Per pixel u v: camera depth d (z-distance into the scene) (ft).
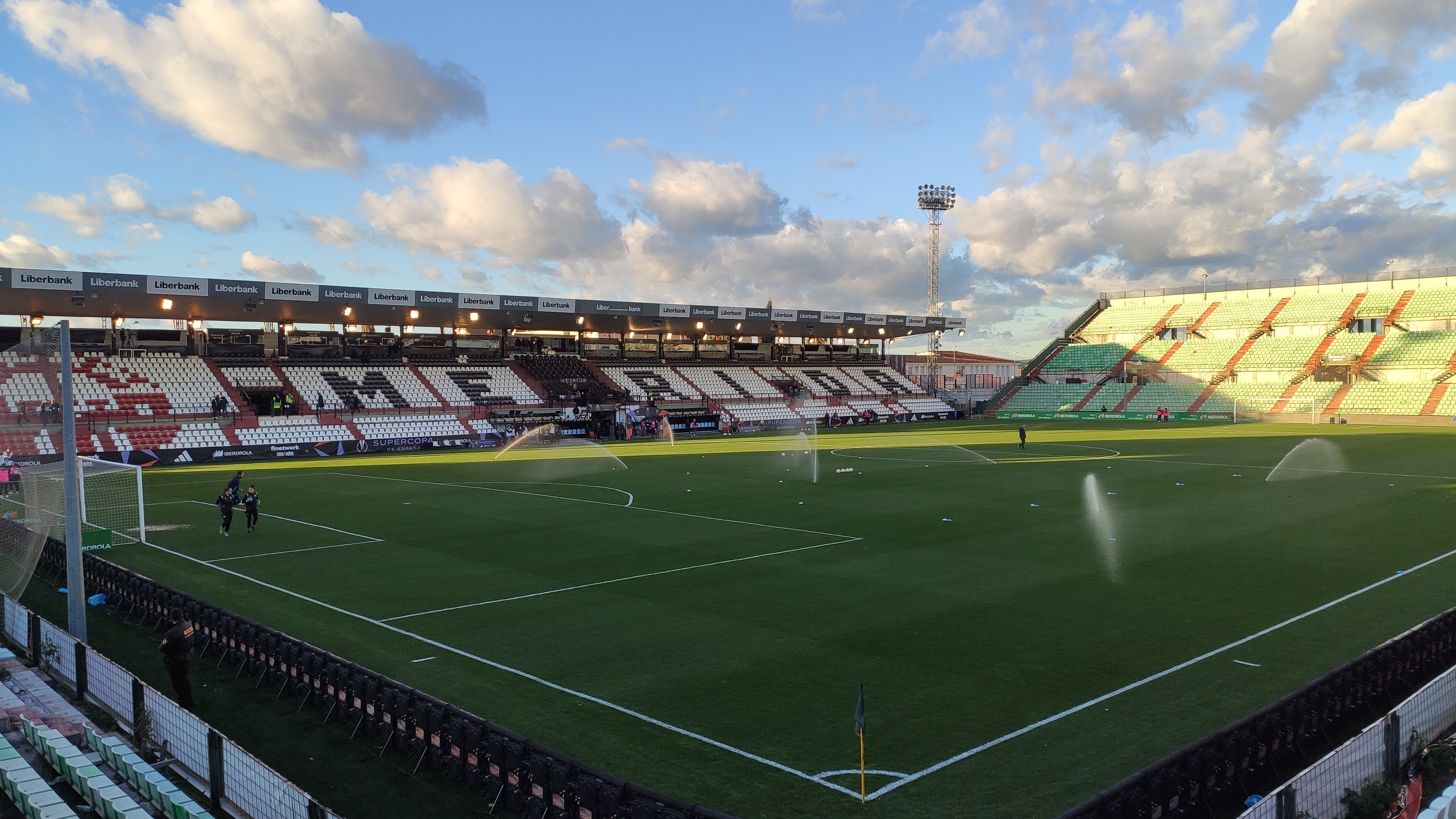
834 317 269.23
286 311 206.69
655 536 81.92
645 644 48.70
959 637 49.16
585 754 34.47
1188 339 319.06
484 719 37.19
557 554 73.97
